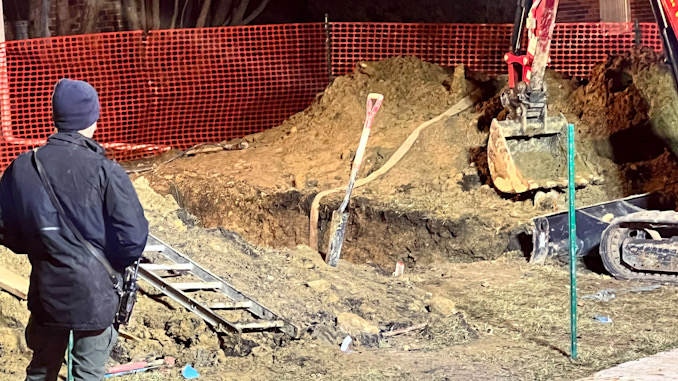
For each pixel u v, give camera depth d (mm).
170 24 18047
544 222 8312
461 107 10727
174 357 5629
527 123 9133
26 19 17312
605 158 9664
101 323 4012
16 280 5887
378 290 7172
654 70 9961
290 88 13562
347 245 9242
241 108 13242
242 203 9875
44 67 13984
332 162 10555
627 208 8484
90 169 3943
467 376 5508
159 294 6094
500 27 13945
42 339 4172
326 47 13273
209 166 10836
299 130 11477
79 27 16656
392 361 5781
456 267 8422
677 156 9305
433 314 6711
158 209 8016
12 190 4027
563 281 7805
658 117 9656
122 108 13891
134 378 5312
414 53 14953
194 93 13562
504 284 7750
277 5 18844
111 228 3979
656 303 7039
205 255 6840
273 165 10648
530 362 5750
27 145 11867
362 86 11617
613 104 10031
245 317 6016
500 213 9023
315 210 9281
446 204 9289
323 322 6238
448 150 10141
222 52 14953
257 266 6969
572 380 5379
